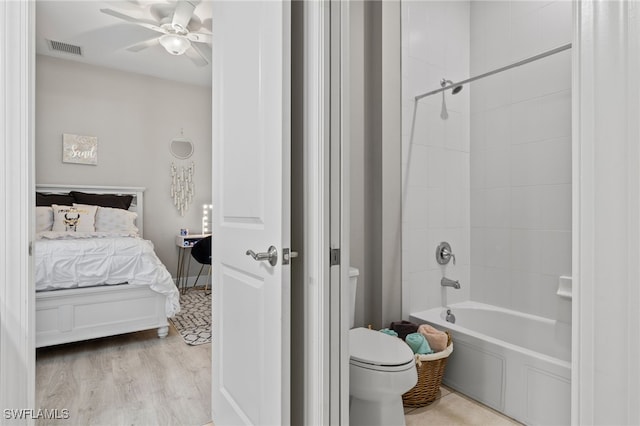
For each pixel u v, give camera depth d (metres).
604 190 0.43
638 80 0.40
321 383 1.31
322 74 1.32
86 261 2.84
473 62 2.84
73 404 2.02
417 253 2.55
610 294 0.42
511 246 2.53
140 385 2.25
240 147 1.54
